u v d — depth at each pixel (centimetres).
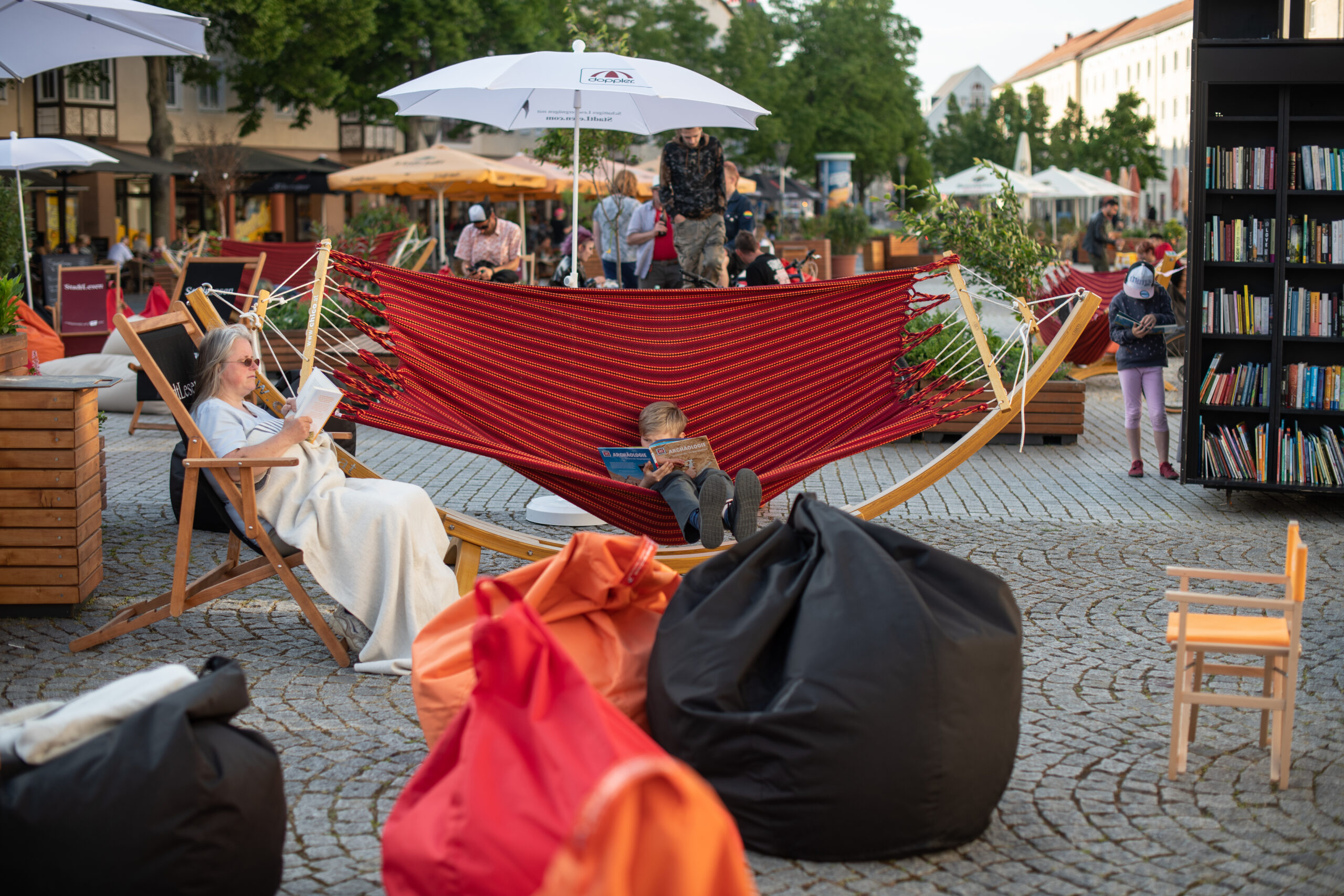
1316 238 820
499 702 263
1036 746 417
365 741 417
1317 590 622
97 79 3584
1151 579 642
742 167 4678
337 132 4303
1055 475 948
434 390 581
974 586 346
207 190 3481
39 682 472
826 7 5206
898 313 620
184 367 598
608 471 584
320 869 329
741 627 339
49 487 550
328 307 645
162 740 275
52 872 269
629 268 1343
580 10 3650
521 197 2402
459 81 722
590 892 176
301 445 521
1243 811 367
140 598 589
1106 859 336
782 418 622
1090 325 1294
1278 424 827
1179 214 4319
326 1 3094
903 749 318
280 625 554
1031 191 3083
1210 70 816
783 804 323
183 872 273
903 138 5488
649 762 186
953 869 328
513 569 656
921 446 1074
